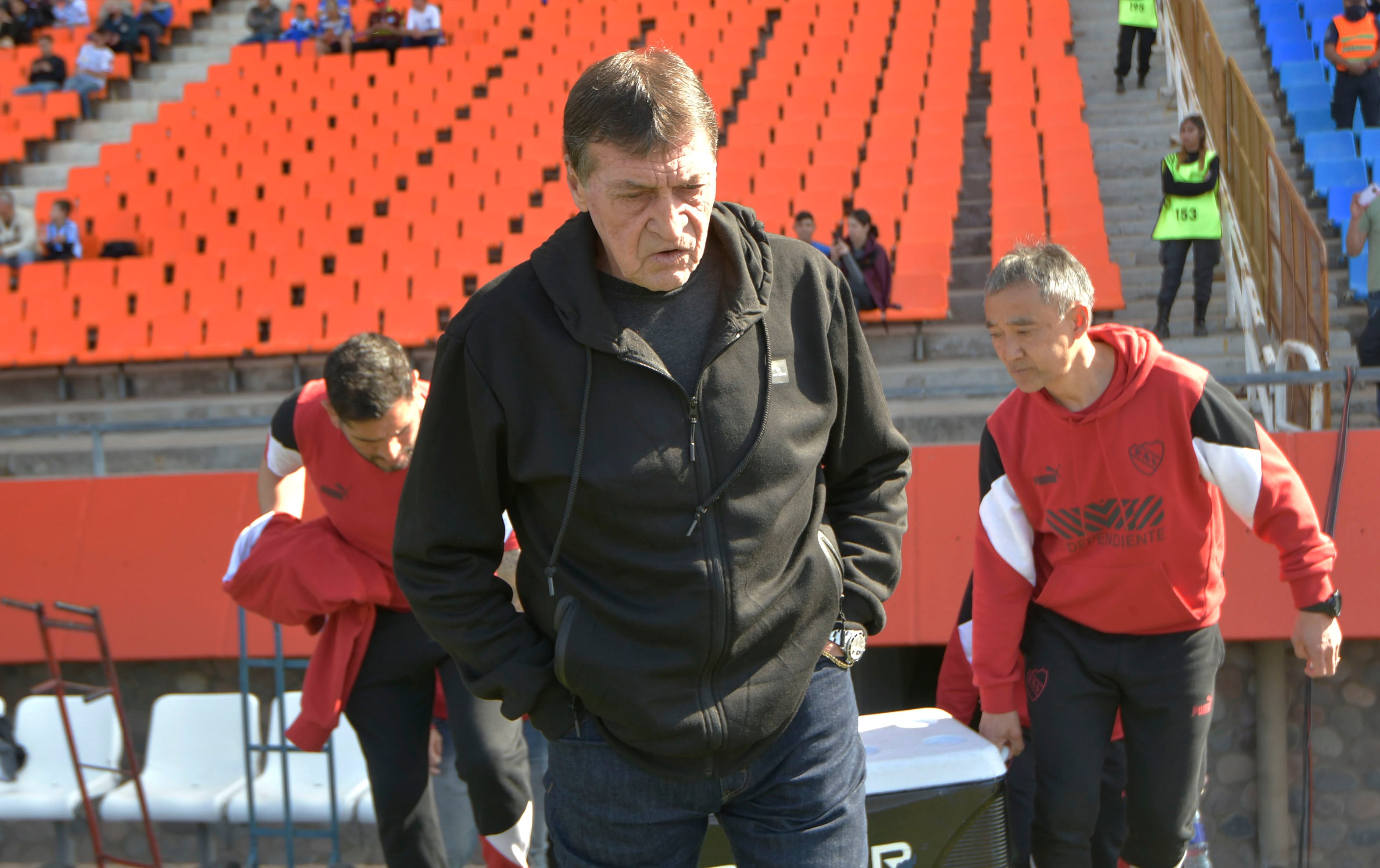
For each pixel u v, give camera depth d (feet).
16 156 37.60
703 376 4.32
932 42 36.68
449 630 4.66
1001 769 6.98
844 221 27.30
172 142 37.22
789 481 4.45
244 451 19.97
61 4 47.39
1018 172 28.40
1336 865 11.32
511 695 4.61
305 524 8.45
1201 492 7.01
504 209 31.07
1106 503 7.07
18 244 31.22
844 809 4.79
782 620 4.47
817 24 39.17
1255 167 19.48
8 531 12.76
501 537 4.84
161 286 28.78
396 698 8.31
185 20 46.70
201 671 12.75
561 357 4.33
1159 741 7.35
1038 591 7.75
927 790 6.84
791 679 4.54
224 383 26.61
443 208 31.65
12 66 43.29
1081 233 24.89
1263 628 10.71
